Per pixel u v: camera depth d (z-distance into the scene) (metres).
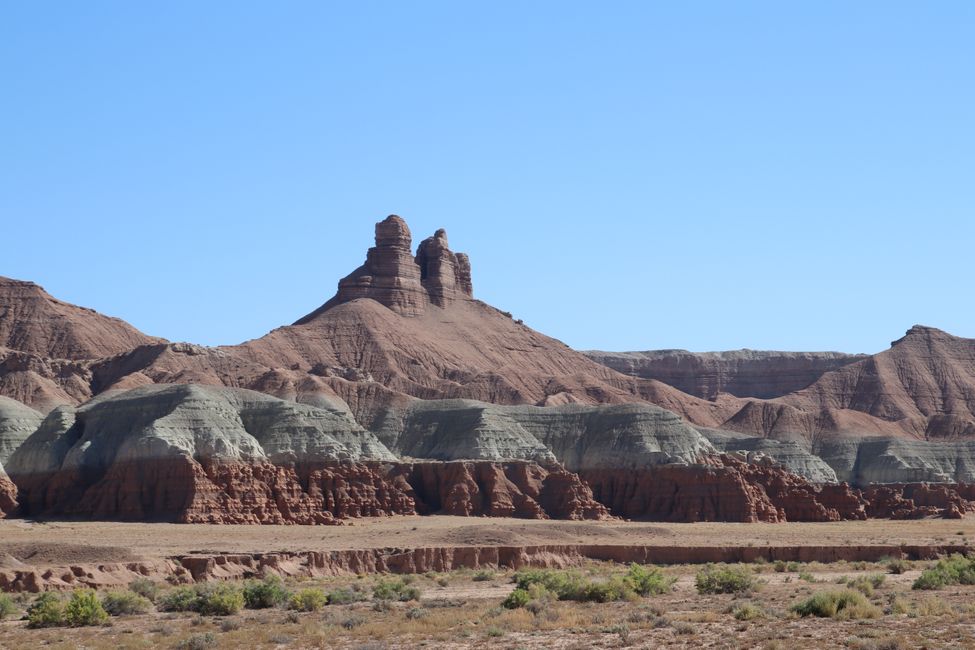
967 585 127.31
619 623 98.00
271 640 93.25
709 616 98.88
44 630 103.19
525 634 93.62
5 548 143.00
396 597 124.25
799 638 87.06
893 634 87.31
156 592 126.19
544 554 172.50
